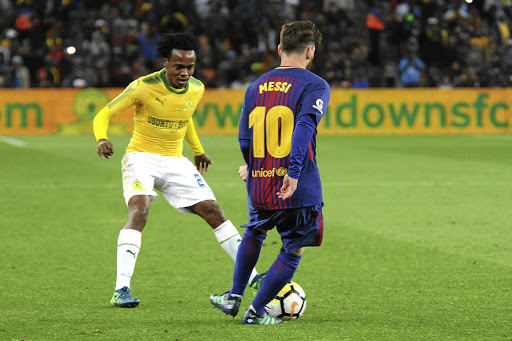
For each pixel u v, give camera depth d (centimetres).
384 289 2072
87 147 6706
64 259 2469
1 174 4816
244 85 8556
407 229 3008
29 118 7962
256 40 9275
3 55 8425
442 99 8231
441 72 8938
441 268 2334
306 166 1622
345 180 4556
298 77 1630
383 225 3094
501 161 5656
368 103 8219
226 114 8112
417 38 9000
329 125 8194
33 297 1970
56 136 7819
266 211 1650
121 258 1892
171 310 1841
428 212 3409
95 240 2795
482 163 5522
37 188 4197
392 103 8231
